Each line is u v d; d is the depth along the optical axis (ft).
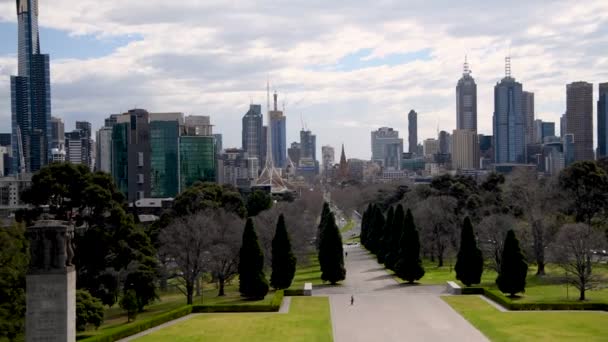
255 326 337.72
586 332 309.42
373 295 440.04
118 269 401.70
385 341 297.74
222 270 460.14
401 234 533.14
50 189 412.98
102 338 295.89
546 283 470.39
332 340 301.22
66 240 245.65
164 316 351.67
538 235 504.02
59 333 240.94
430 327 326.44
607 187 586.45
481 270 461.37
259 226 554.46
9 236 309.83
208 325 342.03
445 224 610.24
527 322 335.67
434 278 523.29
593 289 409.08
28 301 240.32
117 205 424.05
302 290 448.24
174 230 437.99
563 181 597.93
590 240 402.72
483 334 308.60
